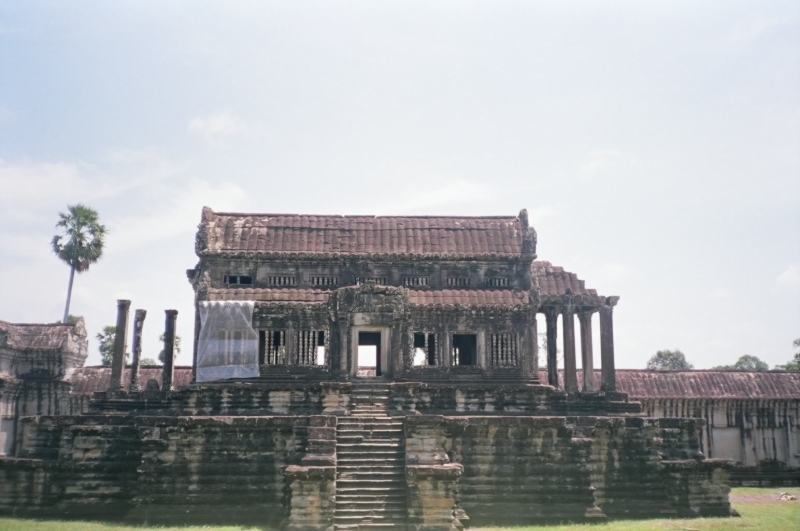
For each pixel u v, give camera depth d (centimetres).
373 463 2808
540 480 2944
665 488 3131
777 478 4581
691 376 4966
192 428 2938
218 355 3606
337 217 4219
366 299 3650
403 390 3309
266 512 2839
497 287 4000
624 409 3475
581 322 4056
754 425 4791
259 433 2944
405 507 2625
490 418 2966
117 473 3031
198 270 4056
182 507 2856
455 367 3691
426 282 3988
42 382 4531
